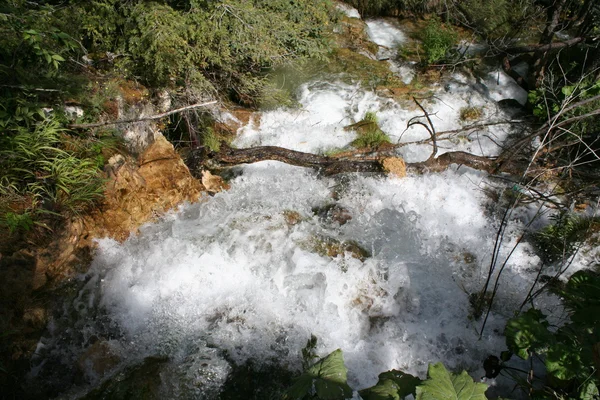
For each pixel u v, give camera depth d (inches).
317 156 220.2
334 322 163.5
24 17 177.2
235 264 175.8
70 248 159.5
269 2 263.7
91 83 197.0
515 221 207.9
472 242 197.3
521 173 221.9
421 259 185.5
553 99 249.3
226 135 247.6
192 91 227.6
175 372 146.1
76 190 165.3
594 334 120.0
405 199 213.6
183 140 227.3
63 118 178.7
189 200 194.9
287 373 149.6
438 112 279.6
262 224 190.9
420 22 380.5
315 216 200.7
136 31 214.8
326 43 287.7
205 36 223.5
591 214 206.1
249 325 159.9
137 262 170.6
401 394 106.7
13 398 135.3
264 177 220.8
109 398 138.2
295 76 298.7
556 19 283.3
